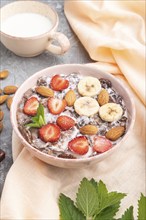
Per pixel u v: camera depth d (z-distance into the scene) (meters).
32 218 0.58
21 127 0.61
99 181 0.60
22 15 0.78
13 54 0.77
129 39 0.75
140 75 0.72
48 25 0.77
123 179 0.63
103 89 0.65
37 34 0.75
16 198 0.59
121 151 0.66
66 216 0.57
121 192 0.62
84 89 0.65
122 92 0.65
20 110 0.63
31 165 0.62
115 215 0.59
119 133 0.60
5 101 0.69
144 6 0.79
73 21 0.80
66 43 0.73
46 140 0.60
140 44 0.74
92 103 0.63
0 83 0.72
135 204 0.61
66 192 0.62
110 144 0.60
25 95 0.65
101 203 0.58
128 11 0.80
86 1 0.79
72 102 0.64
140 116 0.68
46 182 0.61
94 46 0.74
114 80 0.66
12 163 0.64
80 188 0.58
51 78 0.67
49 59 0.76
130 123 0.61
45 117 0.62
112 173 0.64
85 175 0.63
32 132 0.61
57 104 0.63
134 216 0.60
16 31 0.75
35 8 0.77
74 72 0.68
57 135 0.60
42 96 0.65
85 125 0.61
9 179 0.60
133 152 0.66
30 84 0.66
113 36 0.76
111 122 0.62
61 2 0.85
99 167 0.64
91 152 0.59
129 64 0.73
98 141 0.60
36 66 0.75
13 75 0.74
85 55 0.77
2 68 0.75
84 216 0.58
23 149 0.63
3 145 0.65
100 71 0.67
